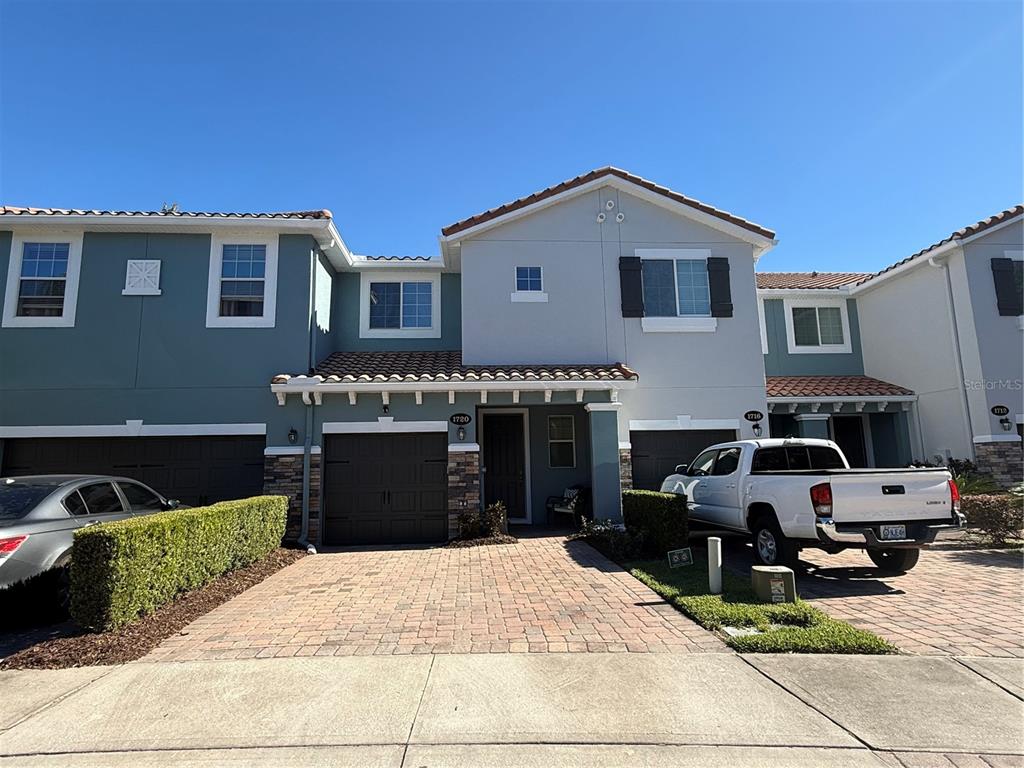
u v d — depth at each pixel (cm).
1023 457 1345
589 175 1342
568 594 719
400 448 1169
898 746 361
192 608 662
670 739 371
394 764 349
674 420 1287
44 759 361
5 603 600
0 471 1122
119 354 1159
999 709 406
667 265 1352
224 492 1149
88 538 577
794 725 386
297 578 835
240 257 1217
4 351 1141
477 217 1309
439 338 1448
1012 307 1409
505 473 1372
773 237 1352
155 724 400
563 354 1298
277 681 465
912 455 1533
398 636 570
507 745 368
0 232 1176
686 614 624
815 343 1716
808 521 752
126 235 1199
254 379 1170
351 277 1466
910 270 1547
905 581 782
